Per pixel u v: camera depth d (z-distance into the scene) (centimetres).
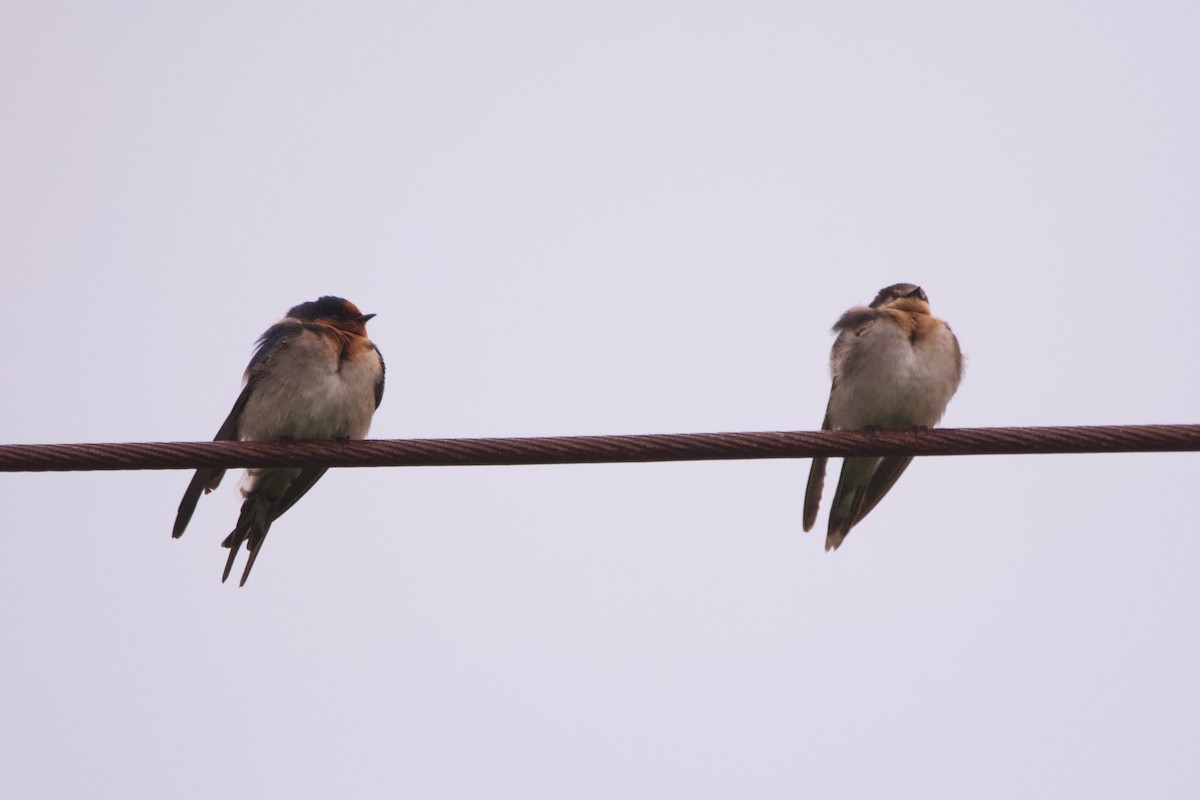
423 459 1007
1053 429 982
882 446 984
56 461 974
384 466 1016
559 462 995
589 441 991
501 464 1007
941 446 988
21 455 970
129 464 988
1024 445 982
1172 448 970
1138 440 971
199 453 998
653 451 988
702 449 988
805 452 989
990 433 987
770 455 993
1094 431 977
